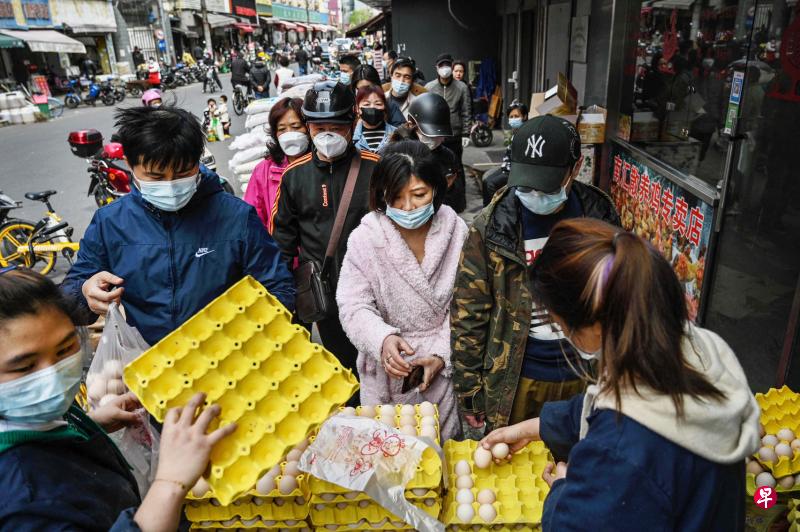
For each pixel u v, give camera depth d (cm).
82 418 135
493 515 152
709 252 339
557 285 107
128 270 199
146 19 3122
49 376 111
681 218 380
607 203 212
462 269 205
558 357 205
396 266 218
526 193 194
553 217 204
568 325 111
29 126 1589
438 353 222
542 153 187
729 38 335
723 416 99
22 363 108
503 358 207
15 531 100
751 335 313
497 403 212
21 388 109
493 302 208
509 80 1179
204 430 112
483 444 169
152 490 106
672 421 97
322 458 154
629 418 100
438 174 213
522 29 1065
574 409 142
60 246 579
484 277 203
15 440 110
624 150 497
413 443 160
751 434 103
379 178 214
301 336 138
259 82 1723
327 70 2086
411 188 207
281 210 303
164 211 196
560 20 834
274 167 367
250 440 119
